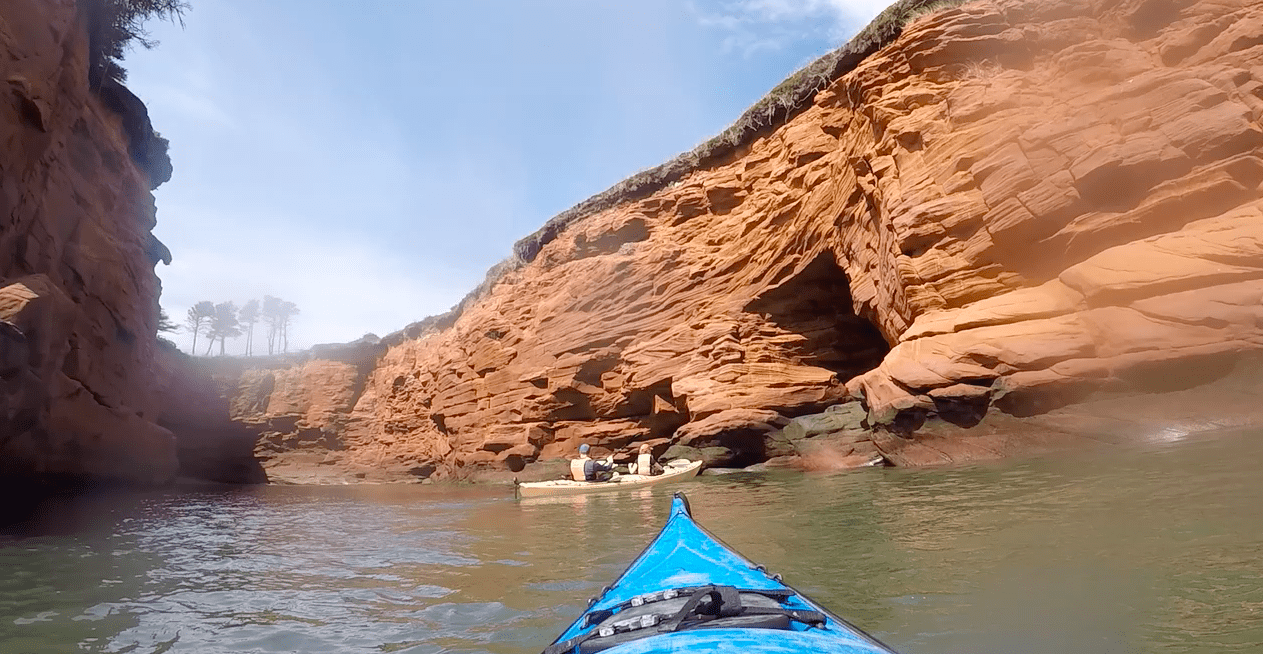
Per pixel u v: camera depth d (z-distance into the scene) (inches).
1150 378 395.2
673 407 982.4
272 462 1924.2
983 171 550.0
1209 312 378.0
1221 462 290.8
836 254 792.9
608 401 1072.8
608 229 1142.3
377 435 1854.1
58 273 769.6
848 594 187.2
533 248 1369.3
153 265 1189.1
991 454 464.8
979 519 261.7
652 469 778.8
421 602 227.1
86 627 206.8
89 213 861.2
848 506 349.4
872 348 855.7
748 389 848.9
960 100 591.8
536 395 1173.7
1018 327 477.4
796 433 813.2
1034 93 553.3
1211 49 465.7
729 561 177.3
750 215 925.8
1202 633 132.9
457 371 1473.9
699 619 117.4
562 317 1165.7
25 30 666.8
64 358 748.0
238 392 2055.9
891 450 550.9
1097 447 405.1
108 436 860.6
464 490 1004.6
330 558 335.6
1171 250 417.1
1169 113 455.8
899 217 611.5
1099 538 205.6
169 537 445.4
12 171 664.4
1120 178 463.8
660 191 1110.4
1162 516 219.1
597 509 502.6
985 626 151.4
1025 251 518.0
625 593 152.3
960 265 557.0
